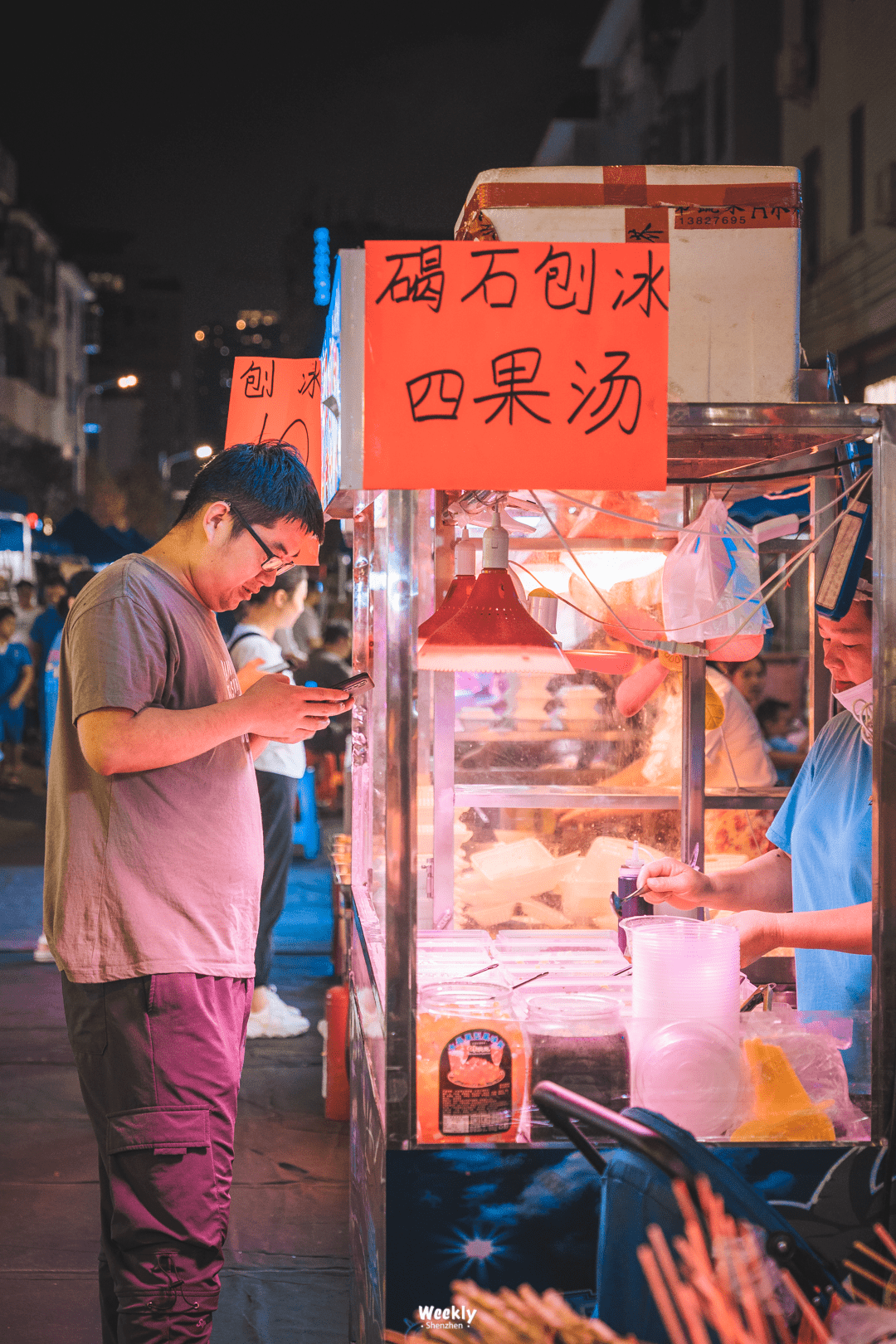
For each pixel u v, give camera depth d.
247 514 2.02
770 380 1.64
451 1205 1.45
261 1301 2.81
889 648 1.50
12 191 37.41
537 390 1.43
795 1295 1.16
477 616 1.81
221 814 2.00
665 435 1.44
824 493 2.39
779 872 2.18
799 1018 1.69
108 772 1.86
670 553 2.16
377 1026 1.61
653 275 1.43
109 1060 1.92
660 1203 1.21
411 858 1.45
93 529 12.90
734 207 1.64
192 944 1.94
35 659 12.38
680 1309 1.18
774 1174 1.47
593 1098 1.49
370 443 1.41
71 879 1.94
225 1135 1.99
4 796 11.43
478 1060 1.47
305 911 7.05
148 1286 1.89
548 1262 1.46
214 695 2.06
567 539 2.45
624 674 2.57
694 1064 1.46
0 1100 4.07
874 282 13.69
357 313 1.53
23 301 38.03
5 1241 3.09
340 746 8.20
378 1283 1.56
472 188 1.71
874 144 13.55
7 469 32.75
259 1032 4.78
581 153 24.92
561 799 2.58
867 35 13.65
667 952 1.54
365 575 2.37
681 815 2.58
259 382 2.70
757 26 16.61
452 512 2.26
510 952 1.96
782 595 4.86
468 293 1.42
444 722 2.56
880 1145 1.48
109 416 54.47
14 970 5.69
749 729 3.21
